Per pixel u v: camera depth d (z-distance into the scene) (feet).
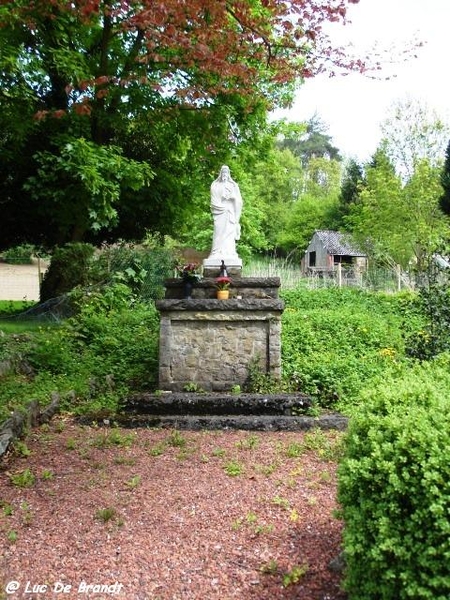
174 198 49.73
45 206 42.24
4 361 23.89
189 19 20.27
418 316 38.58
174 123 44.65
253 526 12.11
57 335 28.30
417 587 7.93
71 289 38.06
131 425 20.10
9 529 11.92
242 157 48.70
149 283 43.86
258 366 23.50
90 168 33.91
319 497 13.55
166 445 17.79
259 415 21.16
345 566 10.01
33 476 14.70
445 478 8.18
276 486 14.29
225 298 24.34
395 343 30.63
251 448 17.53
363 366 25.21
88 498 13.52
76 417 20.76
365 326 32.78
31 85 38.96
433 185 72.02
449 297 23.82
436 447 8.36
